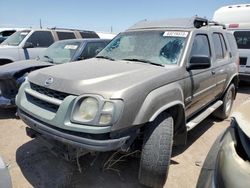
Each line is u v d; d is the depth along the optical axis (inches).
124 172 146.3
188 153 173.2
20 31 396.5
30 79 140.7
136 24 199.2
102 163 150.8
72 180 136.6
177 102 138.5
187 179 143.5
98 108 108.1
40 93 128.9
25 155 158.7
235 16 410.3
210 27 205.6
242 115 87.0
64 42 283.7
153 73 133.1
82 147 109.8
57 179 136.5
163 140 122.8
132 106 113.1
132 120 113.7
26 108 131.0
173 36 166.2
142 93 118.2
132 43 174.2
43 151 163.6
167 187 135.6
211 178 84.4
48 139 129.1
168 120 128.8
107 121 107.5
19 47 357.4
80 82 117.4
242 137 81.0
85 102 111.3
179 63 150.6
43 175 139.3
